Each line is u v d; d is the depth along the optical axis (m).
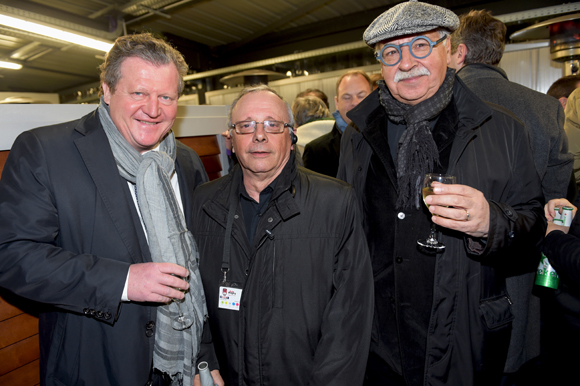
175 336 1.13
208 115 1.96
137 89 1.03
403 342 1.21
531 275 1.54
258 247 1.15
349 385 1.11
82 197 1.05
